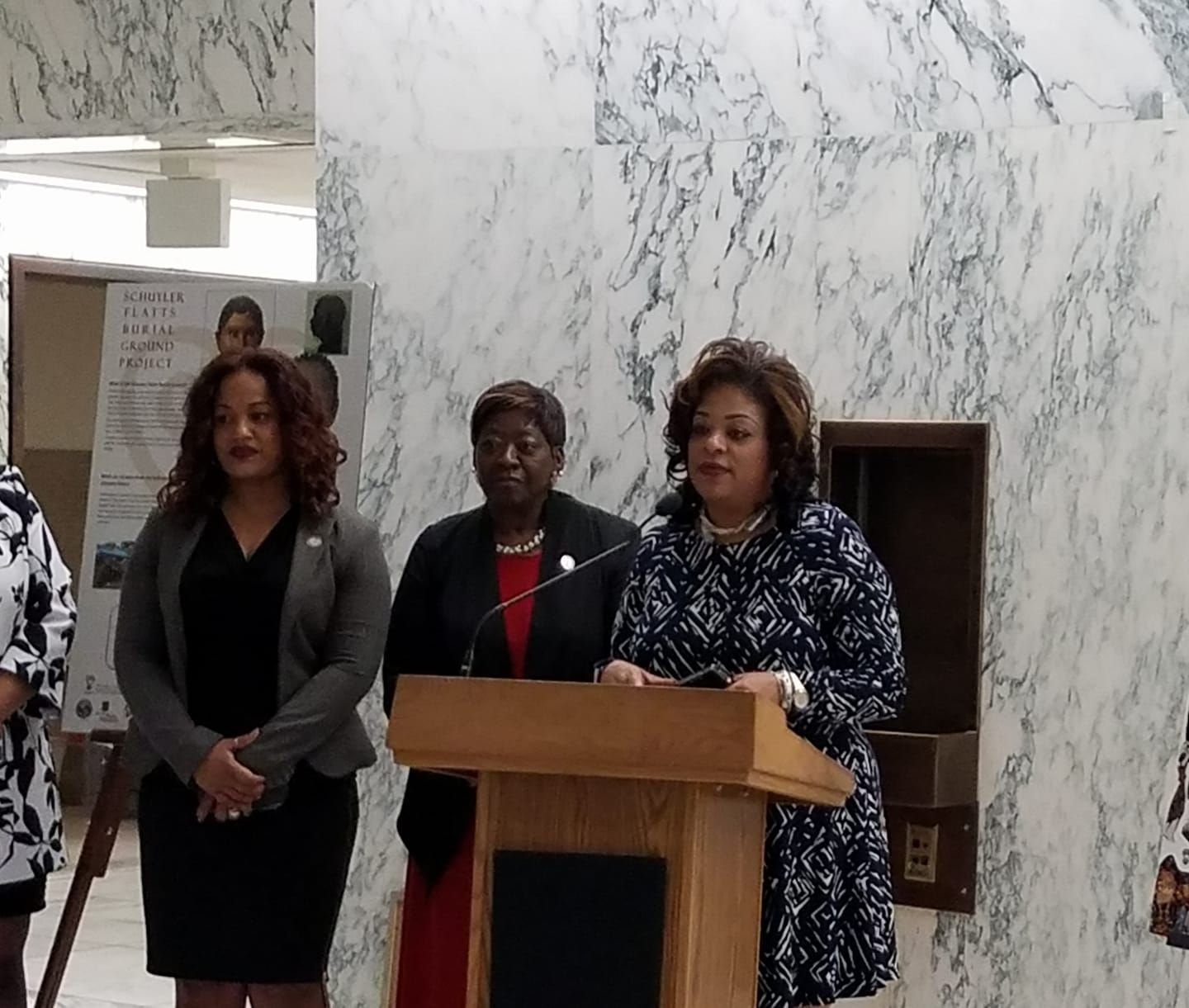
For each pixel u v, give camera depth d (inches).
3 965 151.3
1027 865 157.6
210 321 172.1
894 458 165.0
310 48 220.2
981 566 159.0
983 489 159.2
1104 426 155.4
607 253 173.8
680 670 116.1
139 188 343.3
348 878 179.5
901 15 162.9
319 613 142.6
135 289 174.7
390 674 151.3
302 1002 143.9
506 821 96.6
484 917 96.0
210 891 141.5
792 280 167.0
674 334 171.3
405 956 149.3
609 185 173.6
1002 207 159.3
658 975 93.2
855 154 164.7
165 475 172.4
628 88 173.0
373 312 179.9
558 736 92.2
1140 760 153.3
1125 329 154.8
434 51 179.9
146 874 144.3
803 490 116.3
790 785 97.3
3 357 311.9
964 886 158.7
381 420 181.5
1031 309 158.2
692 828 93.6
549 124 175.8
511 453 147.9
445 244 179.5
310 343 168.4
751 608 115.2
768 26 167.8
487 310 177.9
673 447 119.8
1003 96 159.5
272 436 143.0
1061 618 156.8
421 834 147.6
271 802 140.3
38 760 152.3
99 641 172.2
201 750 138.0
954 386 161.2
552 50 175.5
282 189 341.7
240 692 141.4
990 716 159.5
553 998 94.4
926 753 154.8
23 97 237.9
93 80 233.3
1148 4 154.1
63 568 155.9
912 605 163.6
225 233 310.8
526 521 150.3
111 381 174.6
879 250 163.8
